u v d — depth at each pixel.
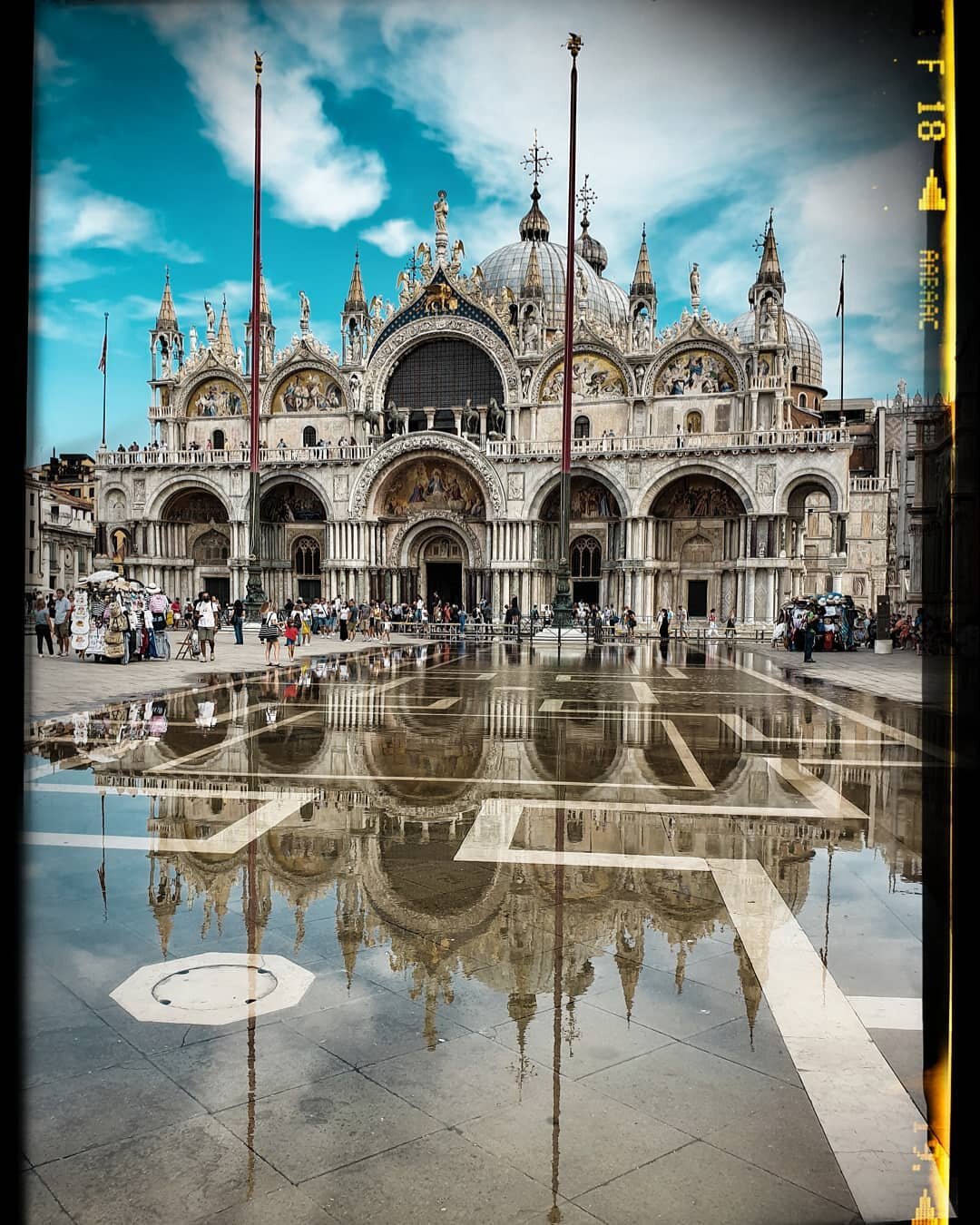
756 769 16.88
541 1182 5.12
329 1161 5.31
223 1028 6.87
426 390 79.56
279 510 82.38
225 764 16.78
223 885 10.09
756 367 69.12
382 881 10.24
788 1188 5.09
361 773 16.08
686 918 9.21
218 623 70.25
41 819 12.78
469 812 13.38
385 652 48.62
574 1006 7.25
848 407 108.44
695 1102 5.94
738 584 69.25
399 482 78.75
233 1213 4.87
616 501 73.50
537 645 55.88
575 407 74.19
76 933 8.69
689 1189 5.08
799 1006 7.30
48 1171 5.20
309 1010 7.16
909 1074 6.30
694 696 29.06
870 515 91.06
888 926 9.06
